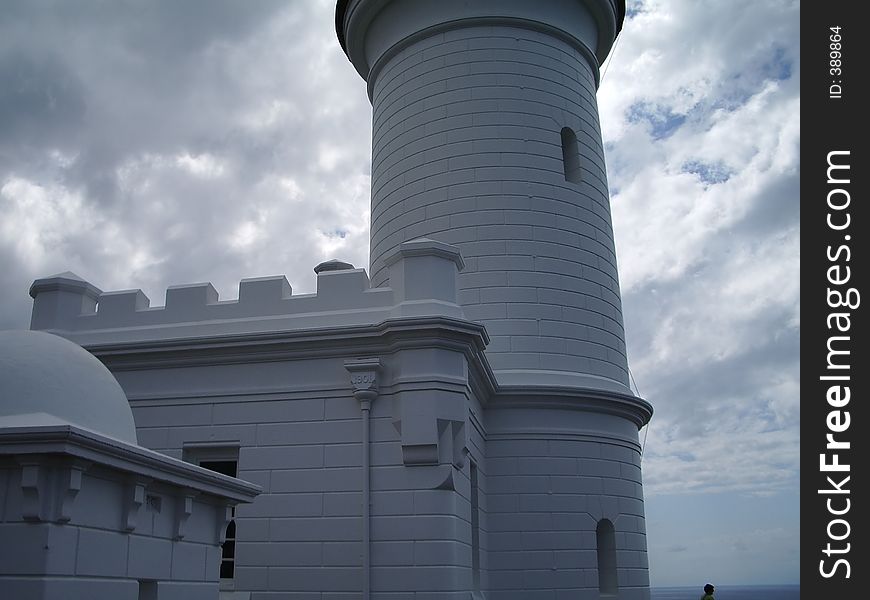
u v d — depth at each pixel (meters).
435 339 12.14
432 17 18.92
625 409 16.80
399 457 12.00
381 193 18.88
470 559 12.95
